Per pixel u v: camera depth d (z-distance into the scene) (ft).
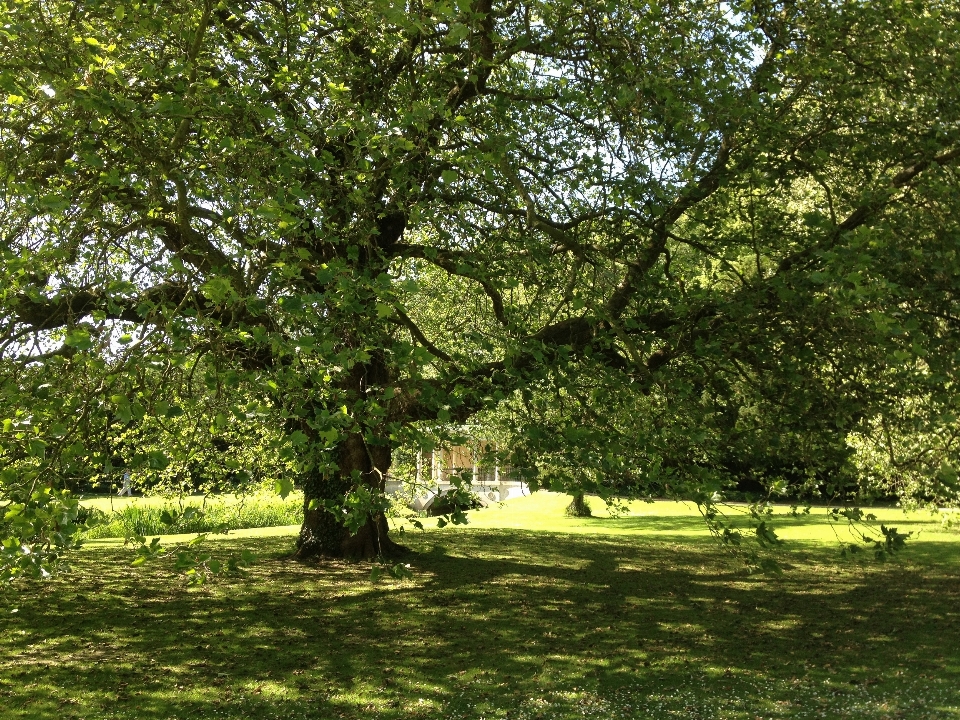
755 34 30.99
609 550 59.98
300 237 23.20
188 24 24.77
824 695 26.48
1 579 16.34
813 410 25.14
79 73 21.59
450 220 29.60
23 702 25.14
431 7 21.83
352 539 51.03
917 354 19.79
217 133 22.98
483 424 27.91
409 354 18.90
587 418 24.08
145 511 65.46
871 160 28.76
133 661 29.84
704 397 26.45
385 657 30.71
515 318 28.19
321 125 25.02
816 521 78.38
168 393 18.84
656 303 28.32
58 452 16.72
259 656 30.71
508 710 25.07
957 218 24.34
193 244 21.90
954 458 25.29
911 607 40.63
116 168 20.72
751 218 30.07
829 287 19.60
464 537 65.21
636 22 28.25
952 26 27.81
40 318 23.47
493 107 29.37
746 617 38.19
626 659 30.73
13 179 19.83
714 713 24.73
